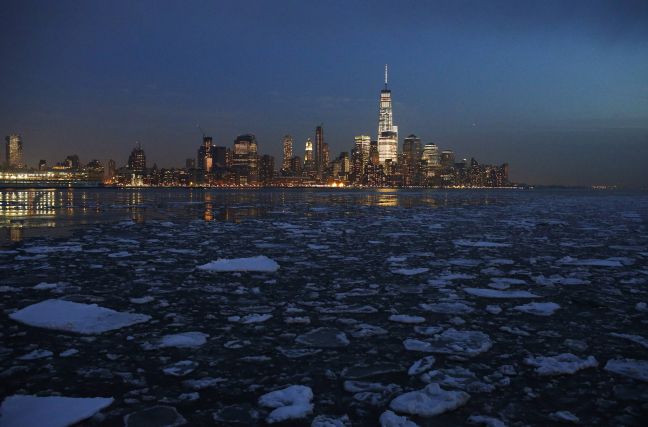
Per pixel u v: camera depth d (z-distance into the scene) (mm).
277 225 20531
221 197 69188
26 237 15609
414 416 3848
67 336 5723
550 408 3988
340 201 53062
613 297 7742
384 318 6543
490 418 3779
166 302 7270
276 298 7590
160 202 47031
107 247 13305
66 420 3713
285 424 3725
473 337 5676
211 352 5211
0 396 4164
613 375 4637
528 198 68688
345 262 11000
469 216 27141
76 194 77562
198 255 11938
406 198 67562
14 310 6789
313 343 5516
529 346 5449
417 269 9914
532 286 8508
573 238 15992
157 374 4637
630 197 74188
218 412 3910
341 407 4008
